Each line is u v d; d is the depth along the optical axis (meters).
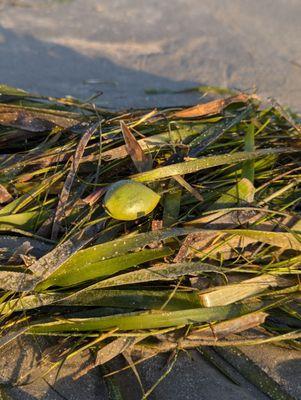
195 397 0.26
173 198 0.30
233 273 0.30
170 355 0.28
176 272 0.27
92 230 0.28
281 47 0.72
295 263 0.30
